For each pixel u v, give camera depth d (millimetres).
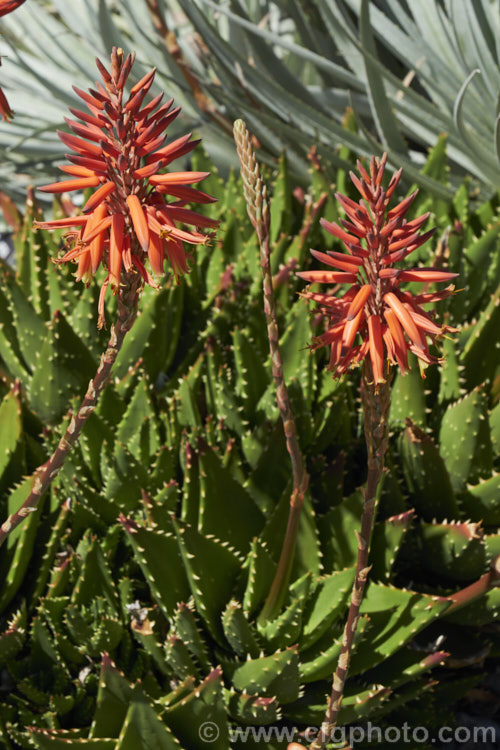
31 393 1576
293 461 1308
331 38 2912
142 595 1508
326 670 1411
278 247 1733
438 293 1230
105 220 1181
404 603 1423
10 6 1169
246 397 1582
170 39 2344
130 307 1206
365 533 1256
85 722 1446
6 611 1477
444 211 2004
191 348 1702
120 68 1179
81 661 1457
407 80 2463
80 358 1554
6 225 2941
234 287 1685
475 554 1497
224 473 1457
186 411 1543
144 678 1450
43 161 2658
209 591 1431
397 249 1205
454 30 2271
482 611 1493
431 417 1624
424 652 1459
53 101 2873
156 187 1195
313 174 1938
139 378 1599
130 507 1508
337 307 1236
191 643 1416
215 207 1938
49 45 2895
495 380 1609
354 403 1700
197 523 1483
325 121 2156
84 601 1457
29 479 1464
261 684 1399
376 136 2762
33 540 1468
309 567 1461
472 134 2334
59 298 1654
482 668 1588
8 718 1431
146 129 1174
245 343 1559
